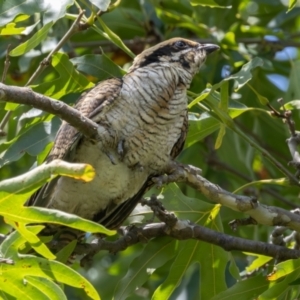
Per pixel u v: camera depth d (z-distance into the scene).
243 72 10.73
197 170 10.03
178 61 11.27
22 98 8.59
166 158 10.62
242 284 10.01
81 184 10.37
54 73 14.38
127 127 10.24
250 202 10.07
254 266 10.76
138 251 14.64
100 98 10.19
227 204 10.09
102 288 14.84
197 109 12.33
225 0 14.45
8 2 9.65
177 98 10.64
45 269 8.33
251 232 14.34
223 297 9.98
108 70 10.98
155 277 14.34
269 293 9.82
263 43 14.51
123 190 10.59
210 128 11.23
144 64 11.24
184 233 10.20
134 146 10.34
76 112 9.09
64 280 8.34
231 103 11.20
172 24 14.34
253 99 14.75
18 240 8.38
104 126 10.16
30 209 7.80
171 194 10.80
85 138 10.08
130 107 10.27
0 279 8.38
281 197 14.45
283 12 15.12
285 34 14.93
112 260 15.44
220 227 10.83
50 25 9.62
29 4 9.66
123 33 15.20
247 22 14.76
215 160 14.94
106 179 10.38
